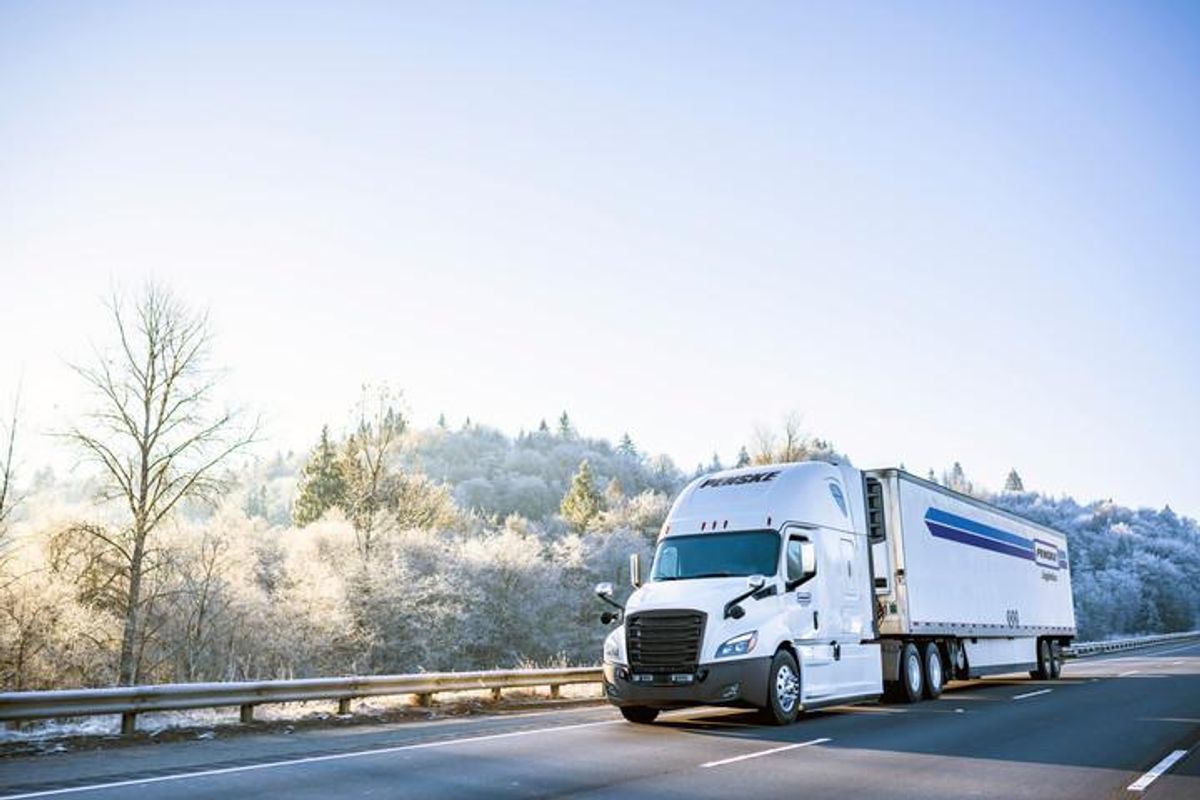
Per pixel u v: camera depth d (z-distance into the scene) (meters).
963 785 9.18
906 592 19.36
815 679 15.50
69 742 12.54
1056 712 16.78
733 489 16.58
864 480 19.23
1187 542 181.25
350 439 53.62
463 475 153.38
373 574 51.28
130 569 34.00
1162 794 8.69
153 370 33.50
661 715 16.56
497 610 65.00
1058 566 32.44
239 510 52.81
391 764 10.65
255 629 46.44
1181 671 32.72
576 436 189.88
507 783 9.35
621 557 78.81
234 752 11.74
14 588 34.84
